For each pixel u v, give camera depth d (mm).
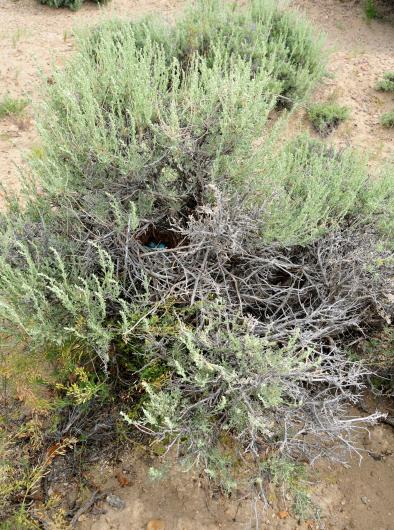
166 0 7047
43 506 2102
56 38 5750
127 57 2652
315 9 6812
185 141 2322
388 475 2383
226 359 2004
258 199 2447
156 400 2002
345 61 5625
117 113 2607
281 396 2059
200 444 1834
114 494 2213
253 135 2473
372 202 2543
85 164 2408
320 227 2400
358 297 2367
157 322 2123
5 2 6668
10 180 3725
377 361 2576
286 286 2518
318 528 2186
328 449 2113
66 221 2393
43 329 1985
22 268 2195
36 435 2143
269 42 5137
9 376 2148
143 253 2350
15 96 4691
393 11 6727
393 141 4551
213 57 4668
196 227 2217
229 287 2334
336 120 4668
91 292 2137
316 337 2189
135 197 2467
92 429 2285
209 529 2148
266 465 2008
